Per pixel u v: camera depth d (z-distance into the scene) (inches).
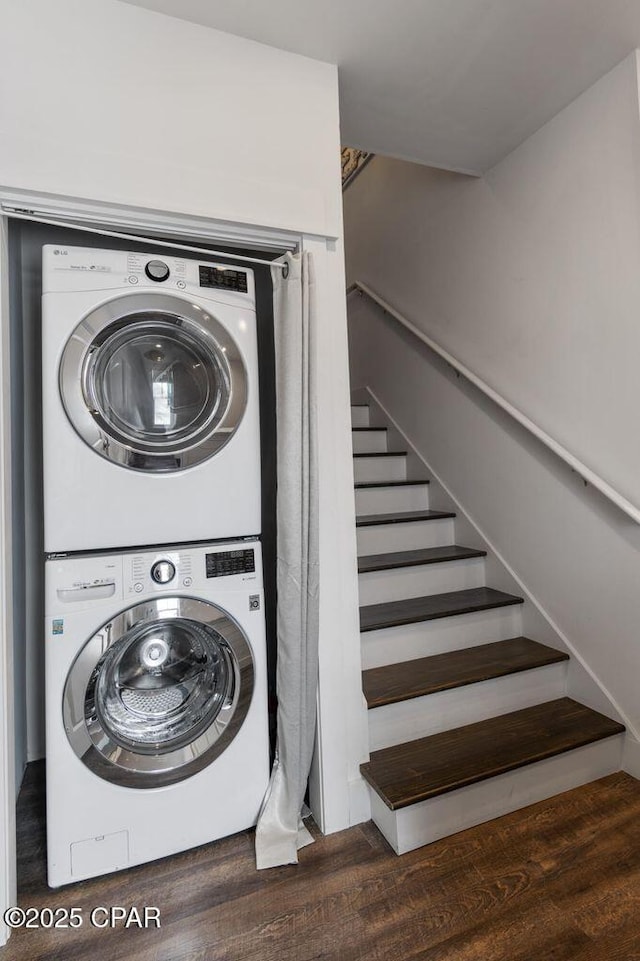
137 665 59.7
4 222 56.4
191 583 59.5
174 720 60.3
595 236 77.1
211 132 61.9
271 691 86.0
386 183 135.1
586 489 80.0
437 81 74.6
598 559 78.3
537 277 88.2
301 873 57.1
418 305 121.7
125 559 56.6
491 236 98.5
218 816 60.1
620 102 72.3
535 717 77.3
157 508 58.4
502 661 81.1
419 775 63.4
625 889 53.6
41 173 53.9
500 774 64.6
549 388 86.3
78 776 53.9
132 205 57.5
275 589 88.0
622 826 62.8
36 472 81.9
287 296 63.4
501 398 93.0
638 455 71.7
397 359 131.0
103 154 56.6
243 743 61.7
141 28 59.3
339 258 68.3
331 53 67.8
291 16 61.6
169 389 62.1
